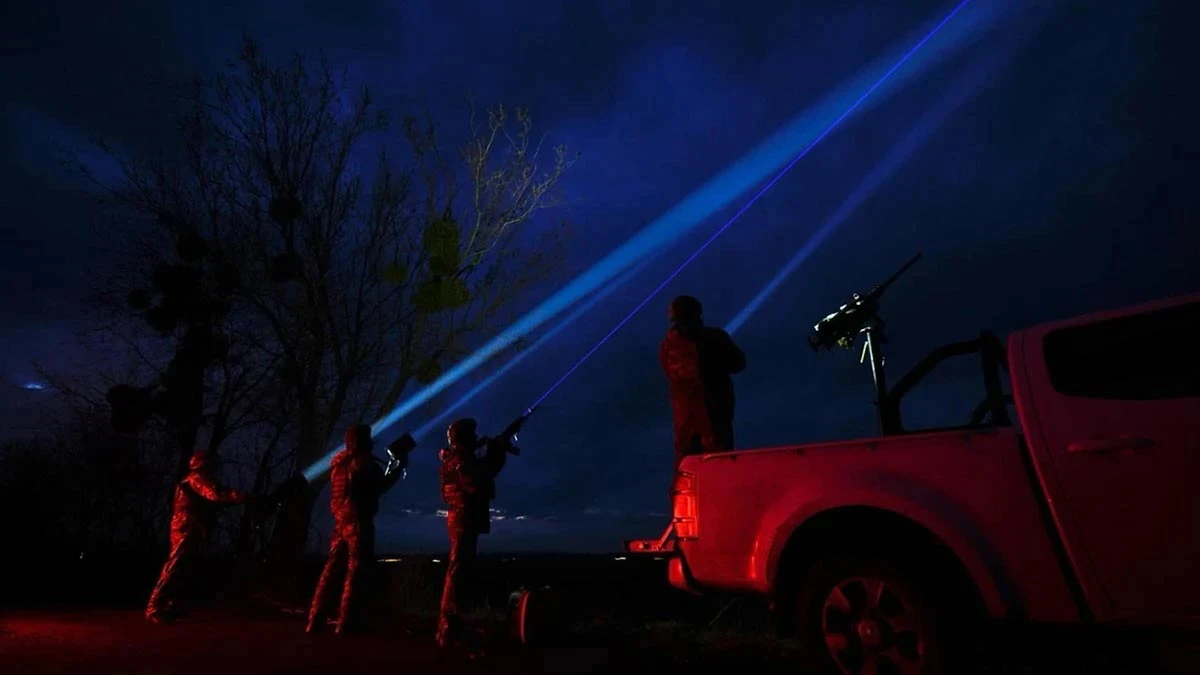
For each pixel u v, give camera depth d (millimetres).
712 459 5363
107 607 10297
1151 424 4070
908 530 4680
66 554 13234
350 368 12156
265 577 10875
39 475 13336
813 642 4770
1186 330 4207
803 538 4988
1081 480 4172
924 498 4539
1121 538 4051
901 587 4531
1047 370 4453
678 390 7297
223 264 11578
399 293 12375
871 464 4789
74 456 13273
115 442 12789
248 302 11930
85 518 13523
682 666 6164
